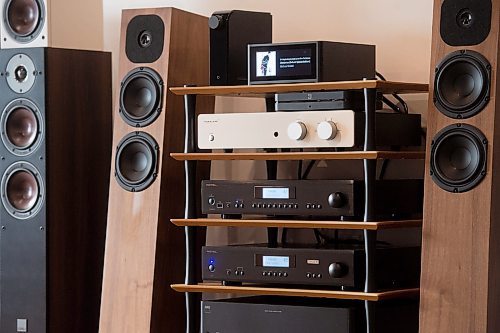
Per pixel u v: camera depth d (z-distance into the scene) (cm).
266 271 282
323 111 274
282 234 325
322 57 277
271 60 282
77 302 338
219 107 351
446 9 266
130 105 313
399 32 319
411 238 317
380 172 322
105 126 347
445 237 262
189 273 295
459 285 260
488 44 260
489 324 258
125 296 308
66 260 334
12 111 332
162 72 309
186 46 316
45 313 327
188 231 295
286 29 338
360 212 275
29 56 329
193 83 320
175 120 312
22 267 330
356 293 272
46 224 327
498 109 261
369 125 270
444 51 266
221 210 289
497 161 261
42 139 327
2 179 333
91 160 343
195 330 297
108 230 313
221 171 351
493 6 260
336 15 329
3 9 340
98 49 361
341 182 274
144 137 309
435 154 265
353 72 287
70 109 335
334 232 322
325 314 275
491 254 258
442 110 266
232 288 286
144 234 307
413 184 292
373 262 272
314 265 276
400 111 310
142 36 313
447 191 262
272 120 280
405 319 290
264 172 344
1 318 333
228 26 296
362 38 325
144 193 309
